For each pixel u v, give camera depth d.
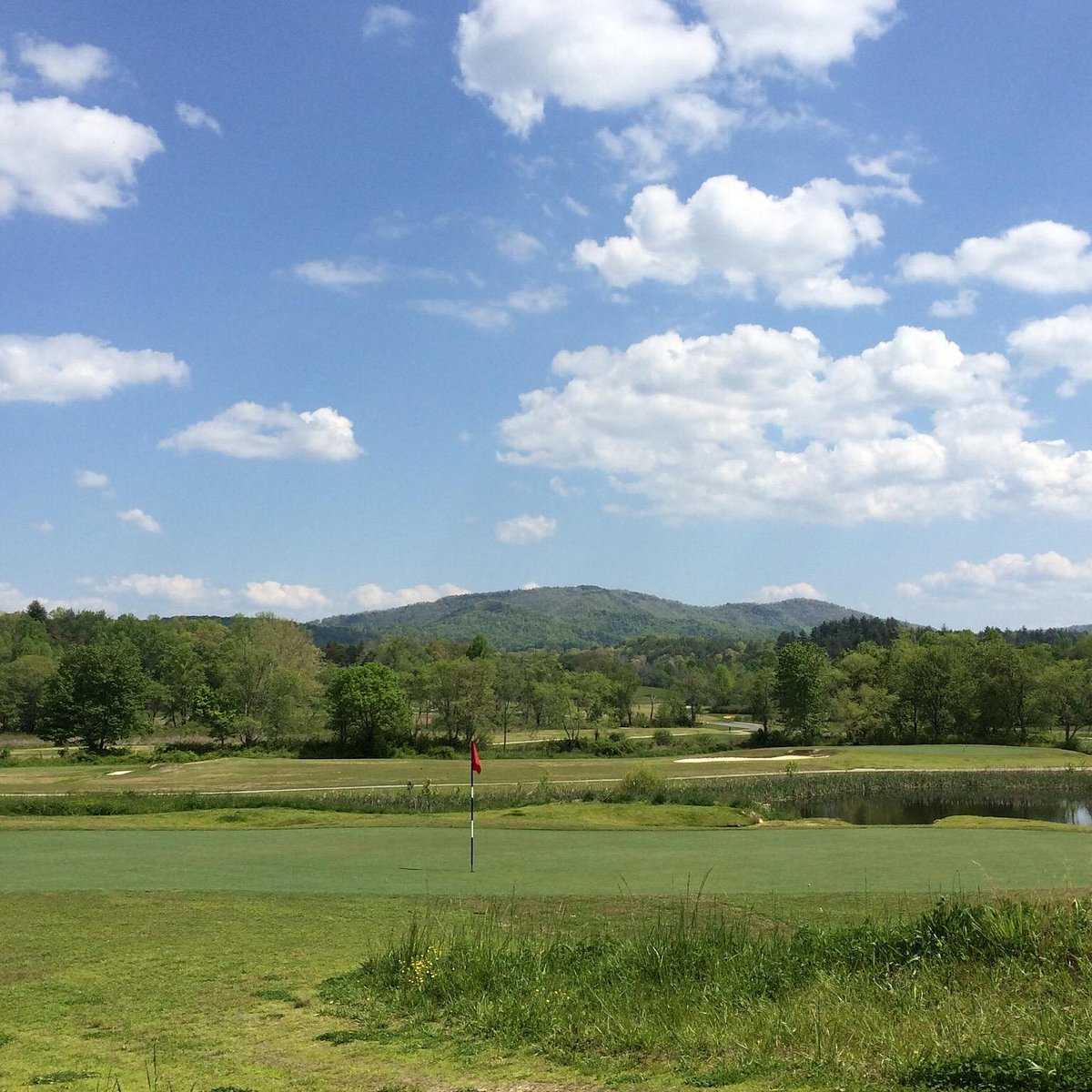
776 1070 7.79
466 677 93.56
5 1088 8.12
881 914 14.47
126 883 19.81
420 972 11.41
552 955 11.90
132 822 33.66
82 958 13.15
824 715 95.31
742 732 113.94
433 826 30.97
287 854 24.12
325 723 97.56
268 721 93.06
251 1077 8.33
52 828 31.09
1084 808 51.22
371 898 17.47
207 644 135.88
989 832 27.42
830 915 14.49
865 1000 9.38
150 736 102.44
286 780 62.16
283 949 13.58
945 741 97.31
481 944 12.36
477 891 18.23
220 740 92.06
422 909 16.22
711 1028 9.02
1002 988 9.35
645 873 20.19
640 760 77.94
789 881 18.77
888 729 99.25
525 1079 8.12
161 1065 8.77
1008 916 10.80
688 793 46.44
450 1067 8.56
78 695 89.88
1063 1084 6.80
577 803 40.69
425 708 100.69
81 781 61.94
